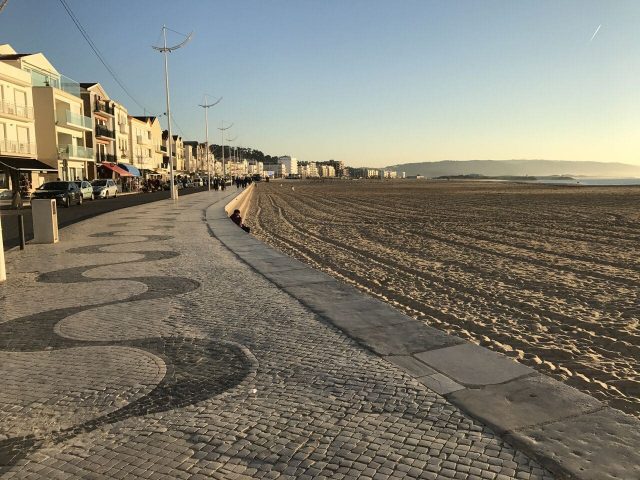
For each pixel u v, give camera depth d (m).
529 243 15.19
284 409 3.51
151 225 17.48
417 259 12.50
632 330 6.46
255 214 29.45
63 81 51.09
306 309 6.20
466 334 6.34
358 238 17.14
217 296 6.94
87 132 57.00
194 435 3.18
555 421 3.24
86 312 6.21
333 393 3.76
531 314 7.28
